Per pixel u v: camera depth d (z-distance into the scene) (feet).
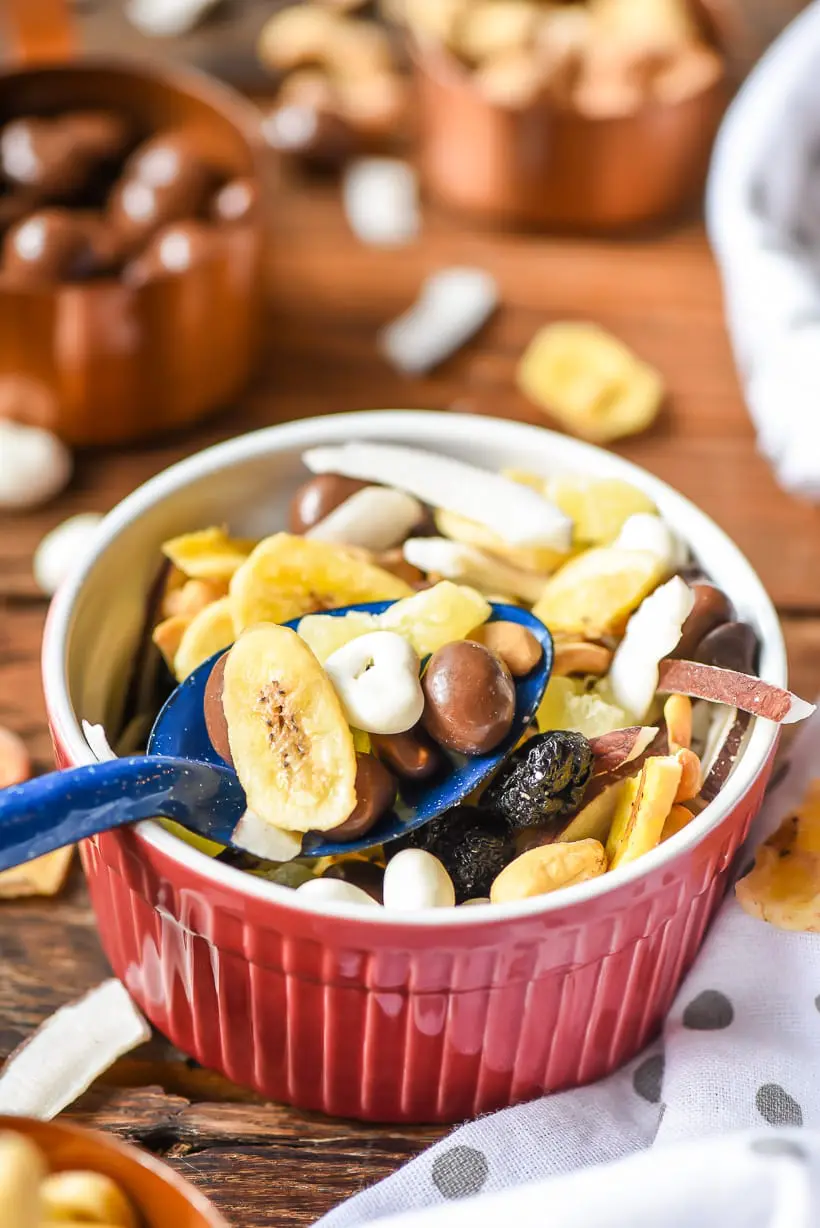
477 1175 1.15
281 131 1.86
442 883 1.14
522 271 1.78
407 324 1.70
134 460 1.59
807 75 1.58
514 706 1.16
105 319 1.50
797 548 1.54
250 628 1.15
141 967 1.20
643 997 1.19
